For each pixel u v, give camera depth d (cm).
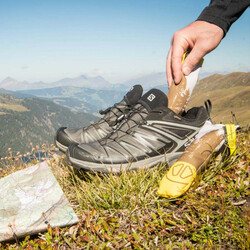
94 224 49
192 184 56
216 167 62
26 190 56
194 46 55
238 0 51
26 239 46
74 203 56
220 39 54
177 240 46
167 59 63
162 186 53
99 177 62
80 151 60
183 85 61
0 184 59
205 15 54
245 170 64
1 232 46
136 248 44
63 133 76
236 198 54
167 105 64
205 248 43
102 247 43
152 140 62
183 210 50
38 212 50
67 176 68
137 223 49
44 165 63
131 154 61
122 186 57
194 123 64
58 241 45
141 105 65
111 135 65
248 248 41
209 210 49
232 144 63
